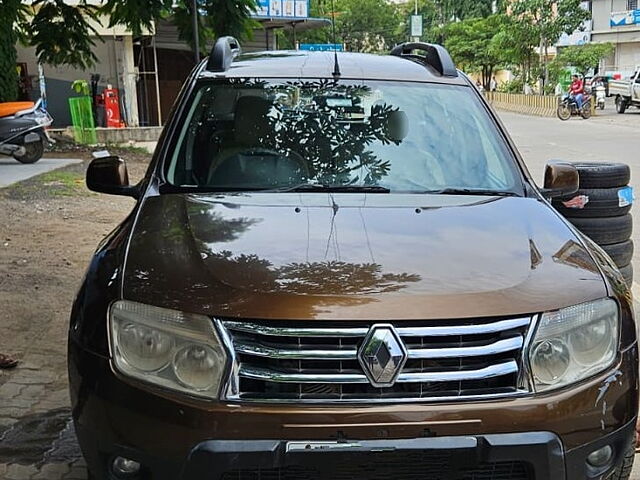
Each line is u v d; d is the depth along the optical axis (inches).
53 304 219.6
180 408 88.6
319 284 92.0
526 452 89.4
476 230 110.1
